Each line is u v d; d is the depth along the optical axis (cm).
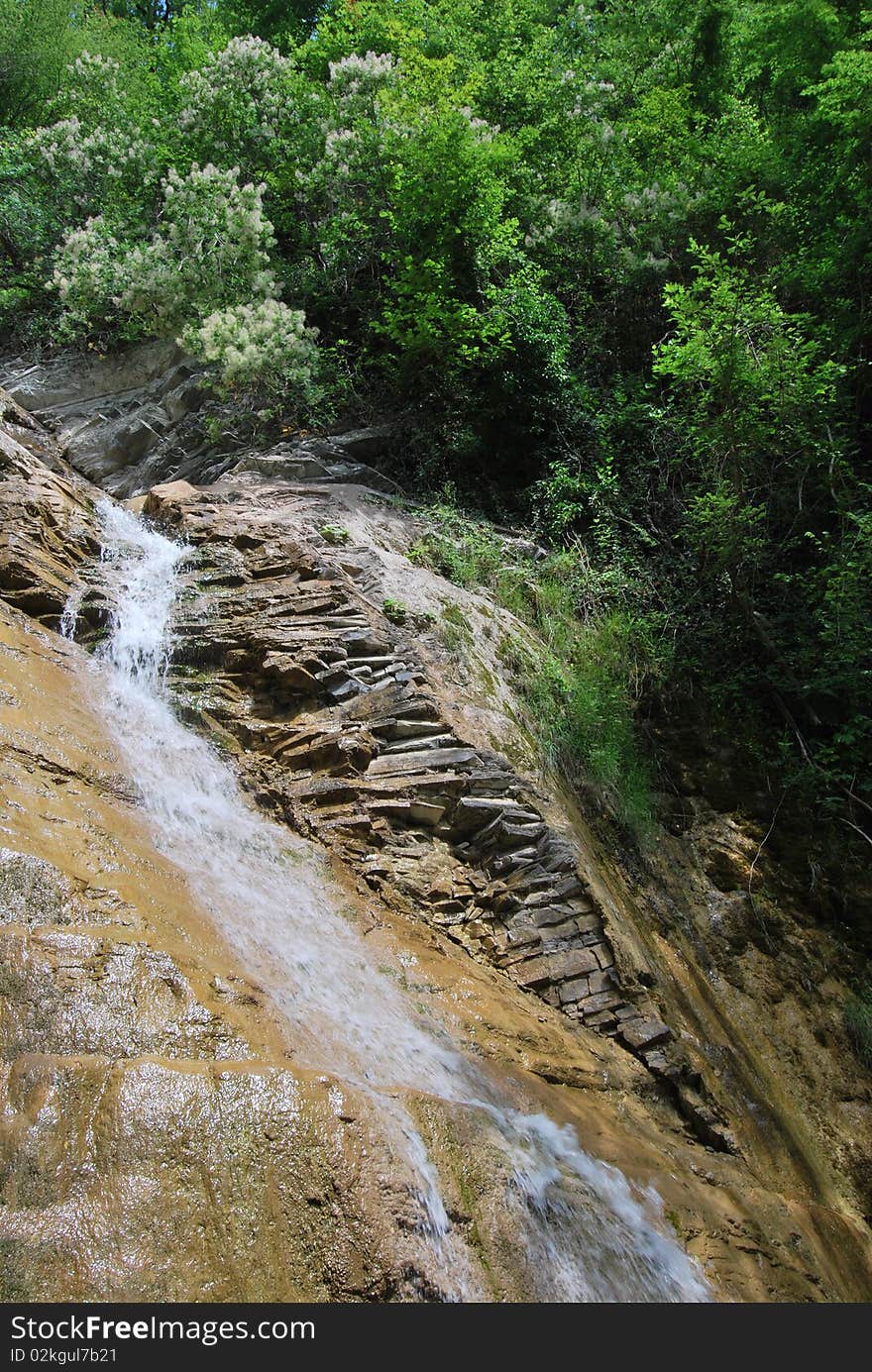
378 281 1471
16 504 924
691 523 1177
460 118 1327
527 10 1948
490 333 1284
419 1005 577
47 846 495
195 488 1143
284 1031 462
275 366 1277
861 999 902
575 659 1045
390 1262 353
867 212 1275
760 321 1088
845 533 1088
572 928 707
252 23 2002
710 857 948
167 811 631
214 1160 359
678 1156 588
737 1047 768
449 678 877
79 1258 315
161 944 463
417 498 1245
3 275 1681
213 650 840
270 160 1567
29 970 404
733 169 1447
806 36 1469
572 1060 611
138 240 1572
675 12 1848
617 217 1517
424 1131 435
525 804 772
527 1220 431
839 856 996
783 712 1080
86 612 839
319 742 764
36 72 1886
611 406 1352
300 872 649
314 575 923
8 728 595
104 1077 368
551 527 1223
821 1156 750
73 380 1531
